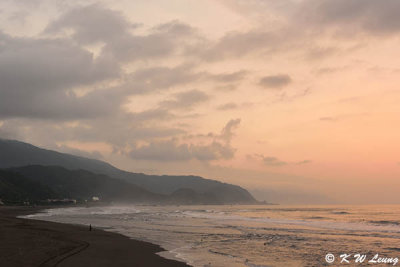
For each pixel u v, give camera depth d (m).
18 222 54.59
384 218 85.44
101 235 37.38
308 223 65.50
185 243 33.38
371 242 35.56
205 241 35.19
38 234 34.94
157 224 61.25
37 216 88.94
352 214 112.06
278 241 35.81
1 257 20.83
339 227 55.34
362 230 49.69
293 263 24.06
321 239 37.91
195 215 106.19
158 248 29.30
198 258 24.73
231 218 85.69
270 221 72.31
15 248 24.55
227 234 42.62
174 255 25.84
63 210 143.00
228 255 26.45
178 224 61.66
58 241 29.77
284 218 86.19
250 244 33.28
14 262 19.56
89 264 20.64
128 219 78.50
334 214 112.94
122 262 22.09
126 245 30.06
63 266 19.72
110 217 87.94
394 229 51.75
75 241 30.72
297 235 41.97
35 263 19.70
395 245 33.31
